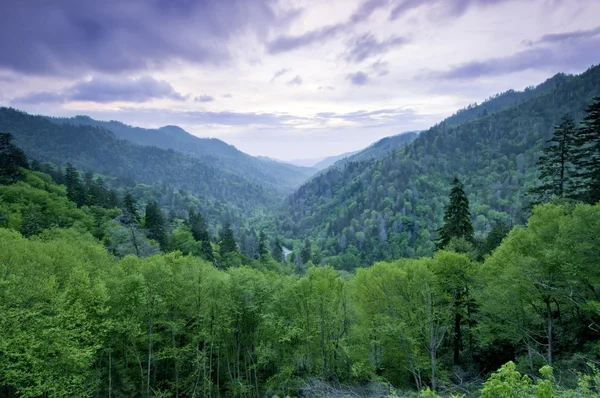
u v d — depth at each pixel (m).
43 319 16.66
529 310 21.28
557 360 20.05
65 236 39.06
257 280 26.77
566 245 18.03
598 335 19.44
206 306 24.75
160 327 26.70
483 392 8.12
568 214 21.28
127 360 25.61
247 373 28.14
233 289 25.70
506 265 21.98
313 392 23.42
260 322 26.78
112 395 23.14
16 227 44.66
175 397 26.72
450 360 26.95
